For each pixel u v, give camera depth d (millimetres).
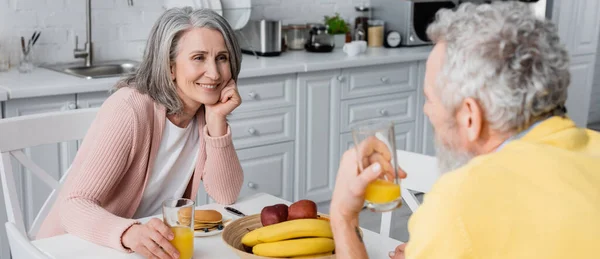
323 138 3736
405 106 4066
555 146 1044
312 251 1407
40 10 3406
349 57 3811
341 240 1190
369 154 1159
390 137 1163
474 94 1022
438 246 967
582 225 935
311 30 4070
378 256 1543
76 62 3549
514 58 996
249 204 1932
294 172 3670
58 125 2057
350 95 3789
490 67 1001
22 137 1989
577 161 1010
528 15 1027
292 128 3602
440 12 1085
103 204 1848
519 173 981
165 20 1863
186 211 1505
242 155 3447
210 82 1876
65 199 1733
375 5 4438
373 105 3912
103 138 1785
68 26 3500
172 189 1995
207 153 1955
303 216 1510
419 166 1943
